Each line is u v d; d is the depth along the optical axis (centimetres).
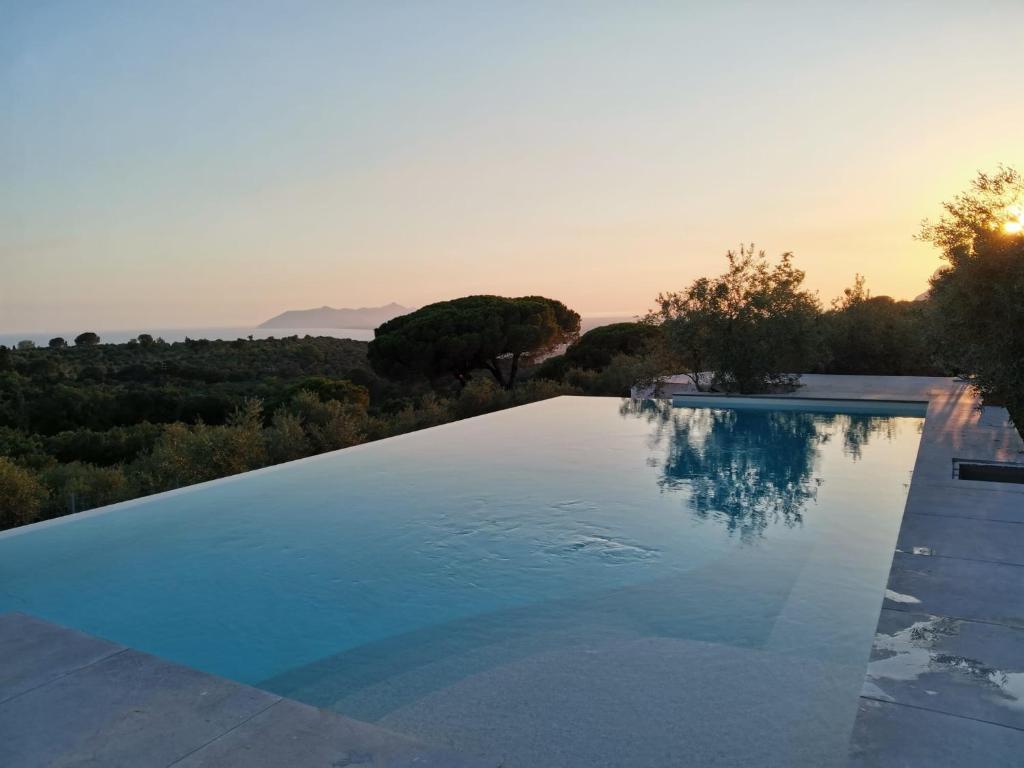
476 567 471
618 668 315
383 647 357
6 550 514
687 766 230
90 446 1923
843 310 1538
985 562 322
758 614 378
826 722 258
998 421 801
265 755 177
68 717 198
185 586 446
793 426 991
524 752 244
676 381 1392
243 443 1065
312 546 519
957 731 181
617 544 509
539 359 2575
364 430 1409
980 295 626
